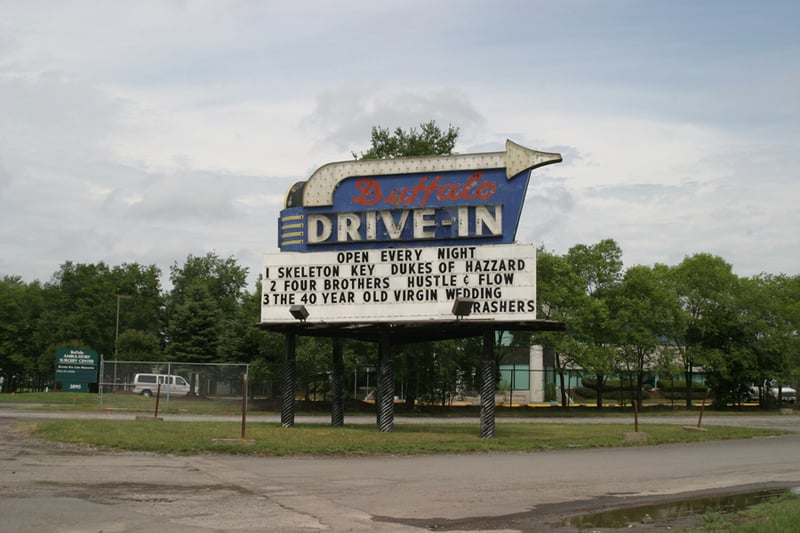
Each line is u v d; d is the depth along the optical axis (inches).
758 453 906.1
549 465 740.7
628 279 2373.3
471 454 860.0
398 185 1069.1
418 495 533.3
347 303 1055.0
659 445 1031.6
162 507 450.0
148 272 4212.6
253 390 2038.6
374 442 888.3
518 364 2938.0
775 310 2556.6
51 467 616.4
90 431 871.7
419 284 1034.1
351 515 448.8
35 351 3666.3
